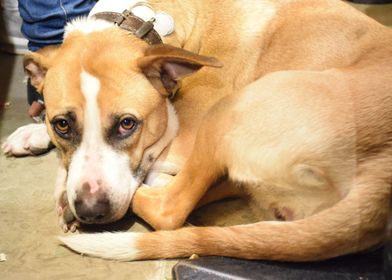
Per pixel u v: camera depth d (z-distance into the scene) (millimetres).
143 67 893
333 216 812
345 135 838
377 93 856
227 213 981
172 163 969
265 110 881
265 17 1026
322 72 901
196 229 858
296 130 859
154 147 944
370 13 1685
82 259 896
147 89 902
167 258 878
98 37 917
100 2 986
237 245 833
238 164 896
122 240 873
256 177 892
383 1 1747
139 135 902
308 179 863
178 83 936
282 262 850
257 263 850
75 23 960
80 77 877
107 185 875
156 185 960
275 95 884
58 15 1209
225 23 1021
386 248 793
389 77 874
